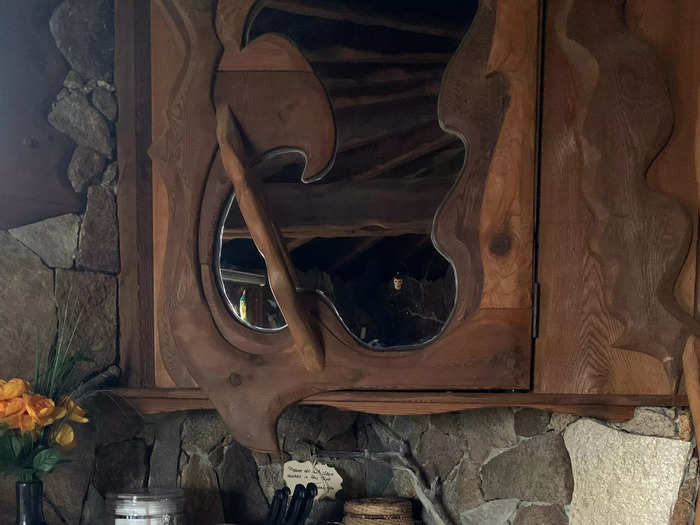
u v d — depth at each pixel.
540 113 1.74
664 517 1.65
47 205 1.80
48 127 1.81
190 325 1.82
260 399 1.79
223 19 1.80
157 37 1.88
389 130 1.82
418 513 2.04
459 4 1.81
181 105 1.82
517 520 1.89
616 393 1.71
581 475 1.82
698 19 1.68
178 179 1.83
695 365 1.61
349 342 1.77
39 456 1.59
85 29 1.89
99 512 1.84
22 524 1.61
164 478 1.96
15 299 1.75
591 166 1.70
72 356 1.80
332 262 1.83
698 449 1.60
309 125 1.79
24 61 1.77
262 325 1.83
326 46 1.84
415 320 1.80
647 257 1.68
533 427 1.90
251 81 1.80
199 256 1.82
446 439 2.02
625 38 1.70
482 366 1.75
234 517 2.03
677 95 1.69
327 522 2.04
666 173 1.70
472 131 1.75
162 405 1.85
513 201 1.74
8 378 1.73
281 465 2.08
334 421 2.12
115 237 1.92
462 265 1.76
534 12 1.72
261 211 1.71
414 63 1.82
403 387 1.75
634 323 1.69
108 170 1.92
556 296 1.74
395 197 1.81
